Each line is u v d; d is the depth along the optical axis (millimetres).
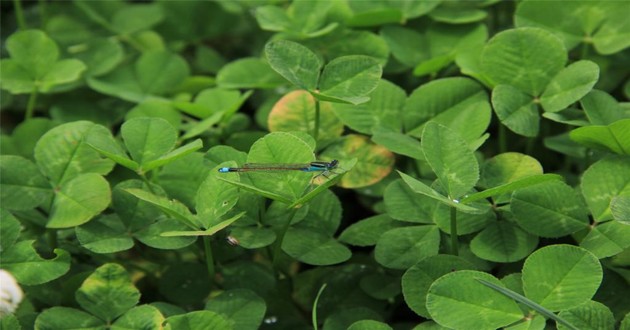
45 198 587
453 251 575
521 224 568
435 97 618
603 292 570
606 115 589
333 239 591
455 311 539
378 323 556
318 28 667
